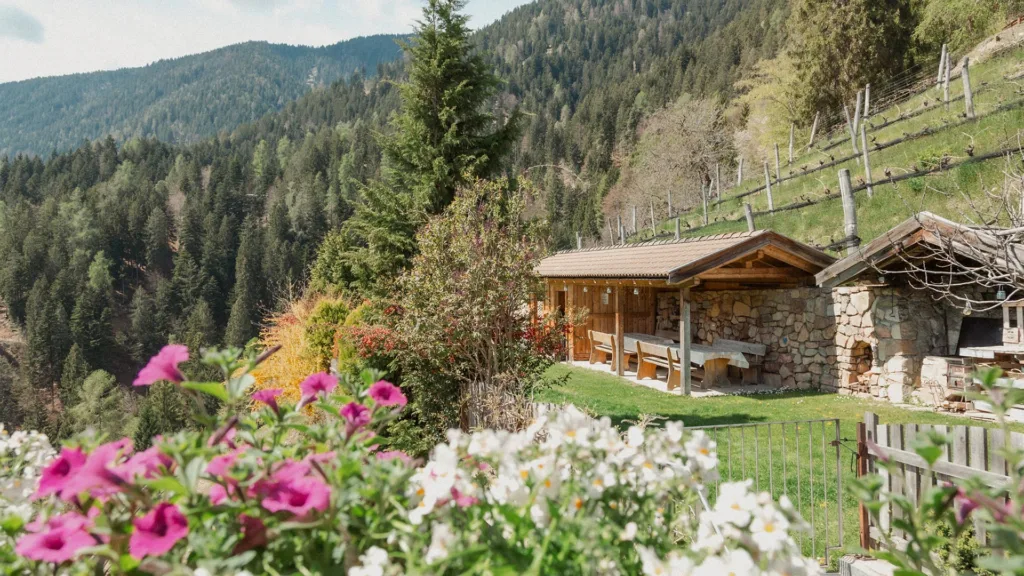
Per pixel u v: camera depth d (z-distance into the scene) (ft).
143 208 349.20
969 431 12.49
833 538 15.80
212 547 4.06
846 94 99.91
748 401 32.63
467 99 44.88
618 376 42.04
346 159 373.40
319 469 4.46
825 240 49.80
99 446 4.55
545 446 5.13
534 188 26.96
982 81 59.26
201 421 4.78
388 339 25.68
